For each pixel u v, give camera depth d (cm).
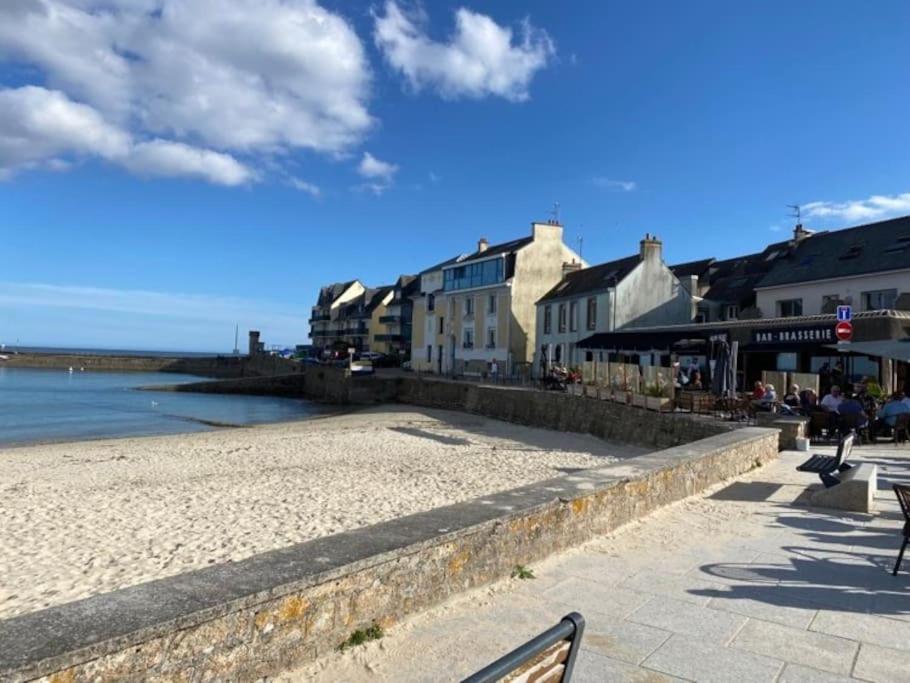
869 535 697
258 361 8644
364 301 9694
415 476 1578
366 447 2216
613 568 572
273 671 361
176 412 4034
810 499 855
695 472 909
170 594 343
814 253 3250
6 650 273
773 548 643
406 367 6500
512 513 541
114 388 6122
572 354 4231
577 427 2694
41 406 4222
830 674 385
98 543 948
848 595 514
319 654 386
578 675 379
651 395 2245
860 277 2792
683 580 545
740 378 2708
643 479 752
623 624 452
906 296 2492
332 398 5184
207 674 329
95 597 338
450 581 480
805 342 2266
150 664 306
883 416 1600
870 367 2238
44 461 1888
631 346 3100
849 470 892
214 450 2123
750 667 392
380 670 383
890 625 457
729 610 480
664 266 3978
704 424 1792
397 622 437
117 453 2055
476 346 5191
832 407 1703
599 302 3947
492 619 456
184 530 1020
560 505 603
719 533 698
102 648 286
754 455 1175
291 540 958
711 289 4172
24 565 845
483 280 5106
